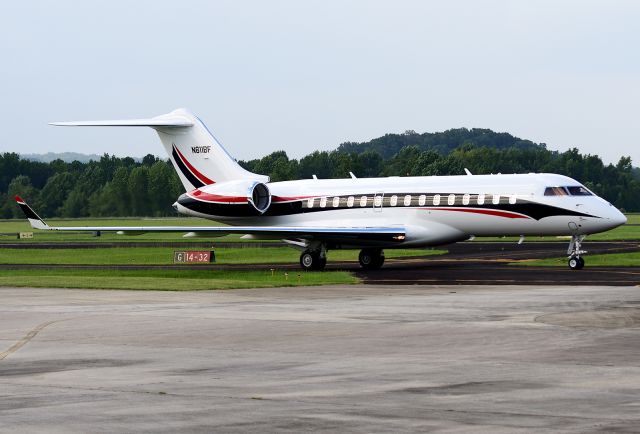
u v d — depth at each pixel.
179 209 67.19
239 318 31.78
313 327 29.17
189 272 59.62
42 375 21.41
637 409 17.14
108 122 64.75
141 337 27.50
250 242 109.94
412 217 60.25
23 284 46.97
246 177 66.69
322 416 16.78
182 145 68.31
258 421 16.45
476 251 81.81
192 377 20.92
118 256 82.38
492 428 15.75
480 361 22.55
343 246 61.16
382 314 32.53
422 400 18.08
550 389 19.05
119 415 17.05
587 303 35.50
